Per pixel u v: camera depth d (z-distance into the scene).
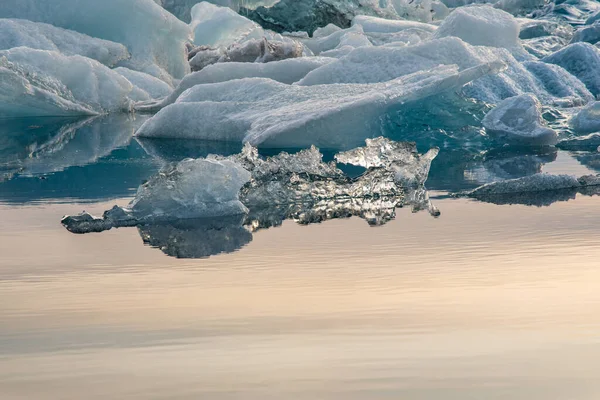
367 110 20.12
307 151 13.68
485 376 5.04
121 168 17.56
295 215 11.96
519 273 8.07
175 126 23.16
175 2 50.25
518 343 5.68
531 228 10.63
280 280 7.97
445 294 7.20
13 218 12.05
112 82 34.31
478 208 12.31
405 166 14.55
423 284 7.64
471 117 21.80
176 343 5.91
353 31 43.59
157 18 40.81
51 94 31.83
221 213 11.98
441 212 12.03
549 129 20.95
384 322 6.29
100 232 10.91
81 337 6.14
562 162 17.94
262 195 12.87
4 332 6.33
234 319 6.51
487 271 8.19
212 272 8.45
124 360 5.53
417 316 6.44
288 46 33.03
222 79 28.41
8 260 9.22
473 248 9.41
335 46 43.34
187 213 11.88
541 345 5.63
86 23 40.38
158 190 11.92
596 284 7.53
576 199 12.98
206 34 43.91
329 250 9.47
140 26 40.81
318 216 11.87
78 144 22.36
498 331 5.99
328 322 6.34
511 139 21.14
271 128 20.27
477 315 6.44
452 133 21.27
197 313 6.74
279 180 13.16
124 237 10.52
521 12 57.47
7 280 8.28
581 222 11.01
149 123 23.78
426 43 25.05
